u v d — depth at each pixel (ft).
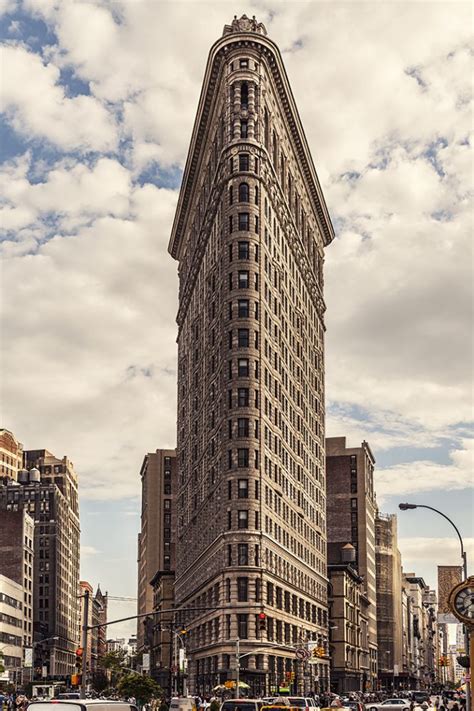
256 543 420.77
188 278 615.57
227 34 475.72
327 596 626.64
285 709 207.92
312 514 572.51
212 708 303.27
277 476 467.11
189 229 622.95
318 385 619.26
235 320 442.50
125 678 333.83
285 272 512.63
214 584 445.78
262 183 462.19
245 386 434.71
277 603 449.06
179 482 639.76
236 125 465.06
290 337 520.42
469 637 175.22
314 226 629.92
